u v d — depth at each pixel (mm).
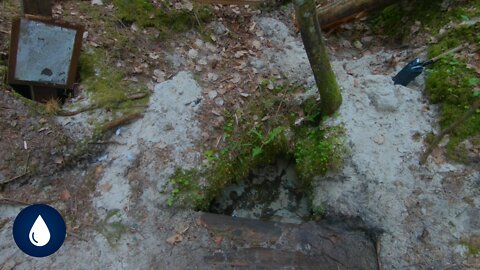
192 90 1800
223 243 1475
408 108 1707
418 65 1757
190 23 2057
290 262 1427
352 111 1707
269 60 1987
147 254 1436
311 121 1771
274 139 1742
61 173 1581
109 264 1401
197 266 1412
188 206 1562
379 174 1564
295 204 1728
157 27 1997
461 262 1383
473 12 1910
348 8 2039
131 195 1549
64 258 1396
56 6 1917
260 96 1850
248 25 2125
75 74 1696
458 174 1538
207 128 1728
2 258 1372
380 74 1888
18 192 1507
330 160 1616
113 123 1666
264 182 1774
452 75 1712
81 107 1685
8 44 1736
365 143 1631
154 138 1667
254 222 1544
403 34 2041
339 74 1880
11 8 1853
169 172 1599
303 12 1428
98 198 1540
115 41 1878
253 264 1420
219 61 1962
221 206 1704
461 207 1476
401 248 1438
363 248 1465
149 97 1767
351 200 1551
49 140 1588
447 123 1637
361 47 2100
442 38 1893
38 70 1621
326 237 1497
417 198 1515
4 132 1559
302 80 1905
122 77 1802
